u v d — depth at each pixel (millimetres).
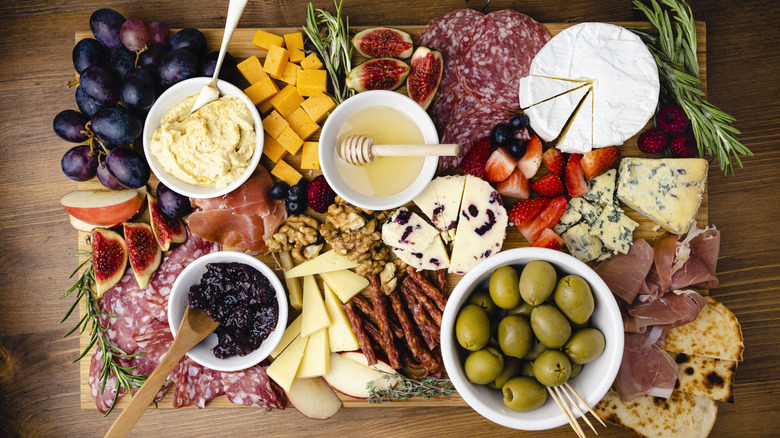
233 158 1441
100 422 1873
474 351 1362
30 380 1873
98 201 1570
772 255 1835
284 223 1612
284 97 1593
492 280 1382
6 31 1831
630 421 1682
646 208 1569
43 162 1830
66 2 1822
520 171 1577
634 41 1497
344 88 1639
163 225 1585
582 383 1371
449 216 1554
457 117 1612
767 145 1839
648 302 1595
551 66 1513
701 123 1526
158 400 1626
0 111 1832
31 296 1861
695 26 1639
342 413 1838
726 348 1624
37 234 1847
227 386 1618
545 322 1293
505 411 1340
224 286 1467
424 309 1598
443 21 1610
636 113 1500
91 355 1676
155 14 1808
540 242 1542
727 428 1833
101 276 1565
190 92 1497
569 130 1521
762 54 1835
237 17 1353
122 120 1431
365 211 1584
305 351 1604
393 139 1529
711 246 1626
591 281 1319
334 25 1517
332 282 1590
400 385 1590
